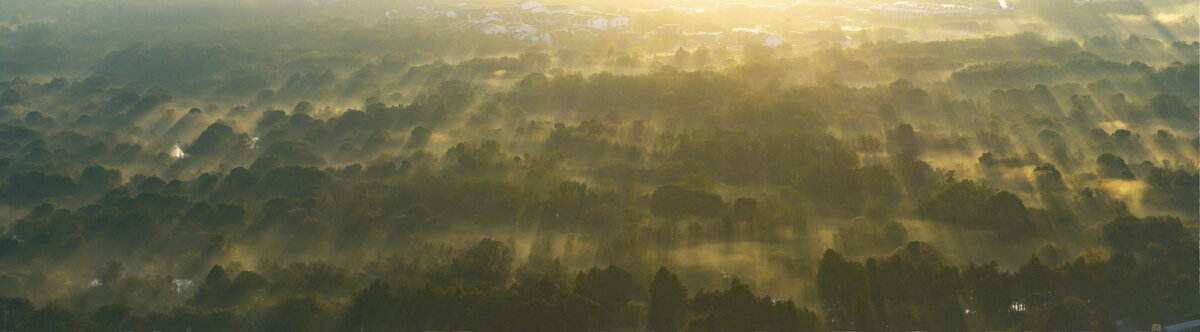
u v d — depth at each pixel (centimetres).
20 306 18250
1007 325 17200
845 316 17388
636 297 18262
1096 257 19212
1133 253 19738
